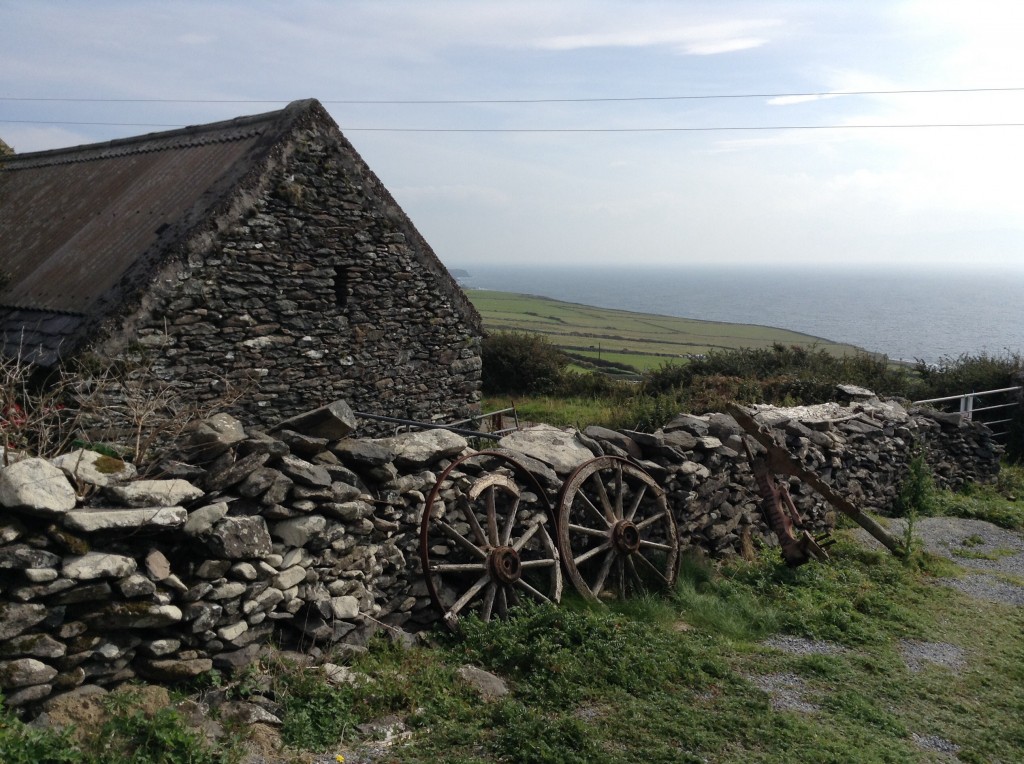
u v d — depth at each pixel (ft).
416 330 44.37
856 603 28.71
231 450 18.90
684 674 21.47
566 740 17.24
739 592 28.55
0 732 13.09
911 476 43.60
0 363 22.65
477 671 19.89
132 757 14.06
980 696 22.56
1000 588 32.37
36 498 14.82
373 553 21.33
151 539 16.70
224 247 35.47
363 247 41.42
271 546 18.25
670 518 28.60
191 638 16.89
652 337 249.96
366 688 18.01
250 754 15.29
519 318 312.71
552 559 24.85
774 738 18.62
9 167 53.36
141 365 32.19
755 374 65.51
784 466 31.07
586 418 66.18
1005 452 58.65
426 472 23.15
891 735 19.77
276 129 38.42
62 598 15.01
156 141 45.47
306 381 39.47
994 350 249.55
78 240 39.29
